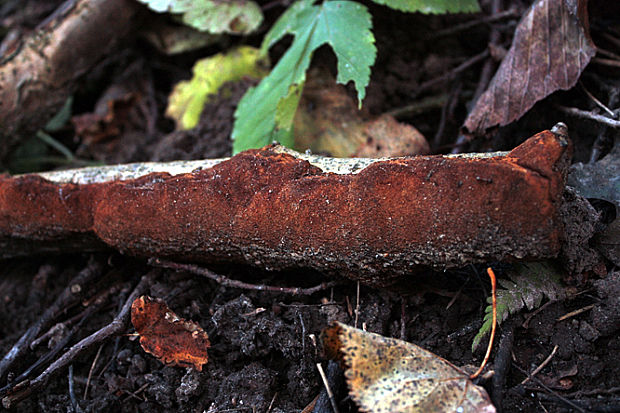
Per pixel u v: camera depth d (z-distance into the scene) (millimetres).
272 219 369
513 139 455
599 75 447
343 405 362
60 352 418
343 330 348
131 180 405
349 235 357
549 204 330
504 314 365
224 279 405
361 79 437
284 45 547
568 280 375
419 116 500
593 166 406
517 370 366
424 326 387
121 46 553
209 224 383
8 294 462
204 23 529
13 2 665
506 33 495
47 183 422
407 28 528
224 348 396
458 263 353
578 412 346
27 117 520
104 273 449
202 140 508
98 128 565
